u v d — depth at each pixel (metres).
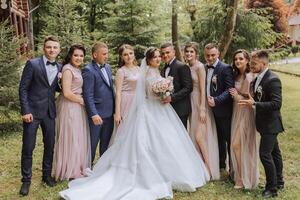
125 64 5.36
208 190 4.86
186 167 4.88
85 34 11.42
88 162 5.34
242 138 4.81
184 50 5.25
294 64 24.39
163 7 12.55
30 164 4.89
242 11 13.83
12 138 7.73
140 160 4.73
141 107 5.00
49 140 4.97
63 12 10.76
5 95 7.96
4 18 13.91
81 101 5.10
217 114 5.12
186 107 5.20
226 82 4.98
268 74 4.44
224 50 11.25
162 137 4.88
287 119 9.63
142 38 11.99
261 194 4.70
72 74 4.98
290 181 5.22
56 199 4.68
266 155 4.53
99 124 5.10
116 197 4.47
